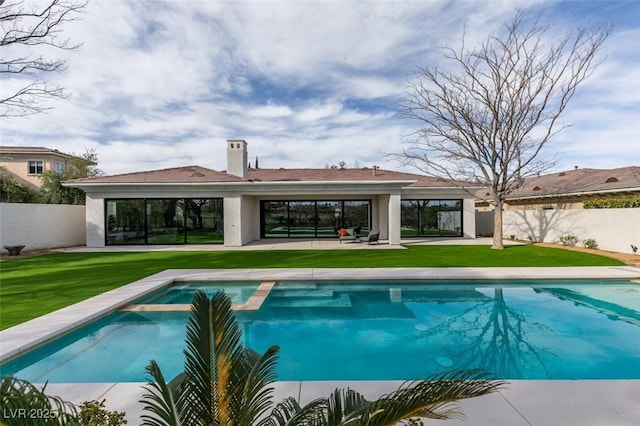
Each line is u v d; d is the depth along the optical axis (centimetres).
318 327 700
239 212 1828
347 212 2294
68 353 564
